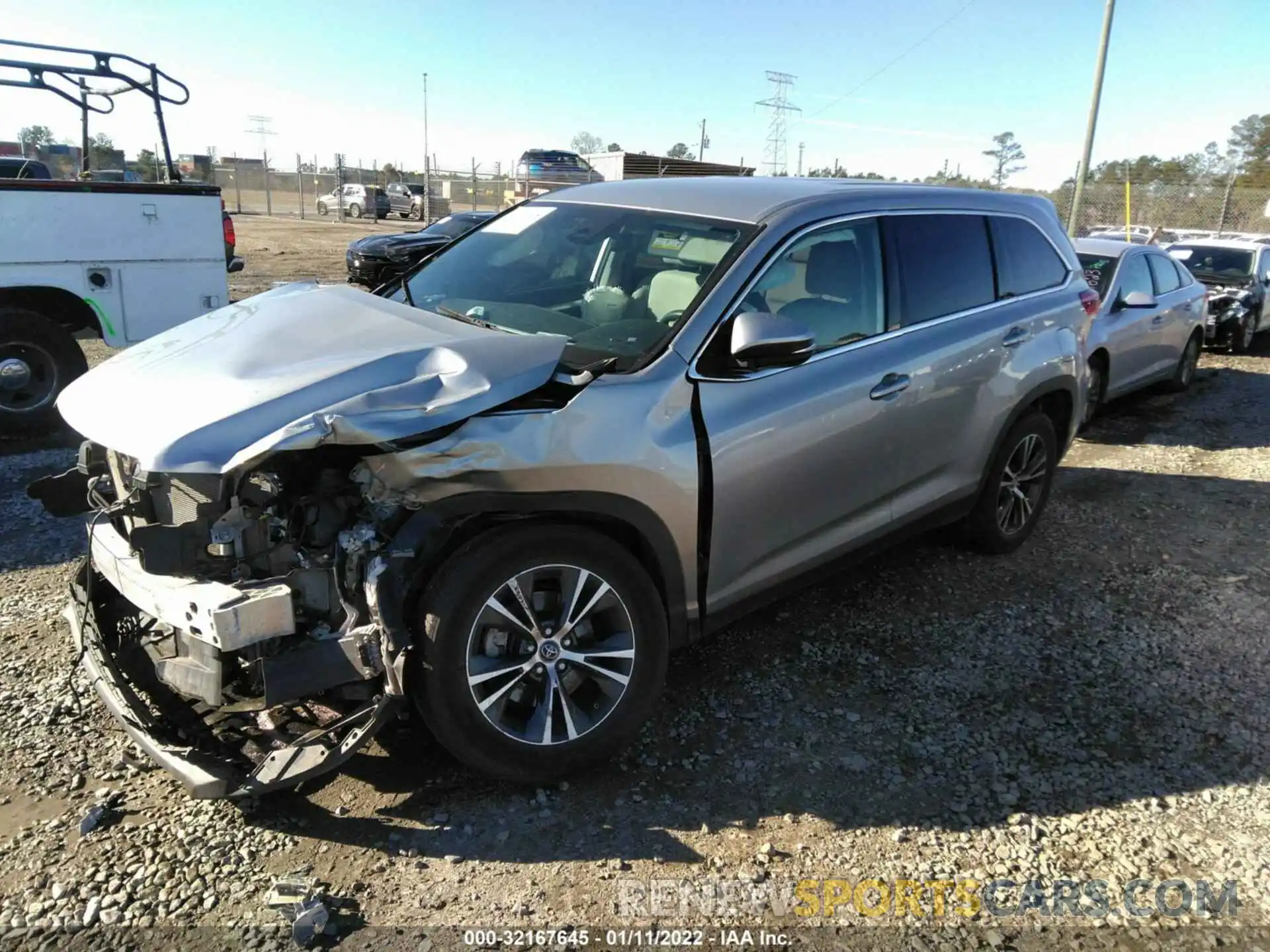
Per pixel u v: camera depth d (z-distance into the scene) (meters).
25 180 6.46
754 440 3.20
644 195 3.93
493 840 2.68
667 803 2.88
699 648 3.86
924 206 4.12
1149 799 2.99
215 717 2.87
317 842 2.64
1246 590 4.65
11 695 3.29
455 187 46.31
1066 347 4.74
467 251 4.15
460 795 2.86
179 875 2.50
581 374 2.93
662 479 2.95
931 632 4.07
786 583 3.56
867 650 3.89
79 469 3.23
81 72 7.22
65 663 3.52
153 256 7.14
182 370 2.84
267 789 2.48
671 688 3.54
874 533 3.89
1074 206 17.53
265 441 2.37
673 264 3.43
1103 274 8.30
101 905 2.38
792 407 3.30
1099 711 3.50
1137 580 4.73
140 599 2.55
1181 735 3.36
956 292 4.18
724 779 3.01
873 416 3.63
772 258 3.37
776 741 3.22
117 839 2.62
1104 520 5.67
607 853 2.65
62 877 2.47
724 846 2.70
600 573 2.84
